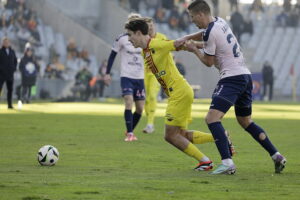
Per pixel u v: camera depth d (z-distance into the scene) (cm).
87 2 10006
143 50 2222
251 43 10719
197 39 2217
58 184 1814
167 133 2216
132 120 3316
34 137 3331
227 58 2119
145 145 3036
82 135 3491
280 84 10488
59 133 3581
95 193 1673
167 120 2205
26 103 7156
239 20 10212
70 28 9631
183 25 10281
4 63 5662
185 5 10850
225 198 1634
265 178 2009
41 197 1608
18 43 8825
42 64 8925
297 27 10956
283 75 10562
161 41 2183
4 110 5650
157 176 2022
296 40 10806
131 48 3400
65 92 8281
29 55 7212
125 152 2738
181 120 2198
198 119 4878
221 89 2119
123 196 1636
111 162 2402
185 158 2547
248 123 2209
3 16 8888
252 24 10712
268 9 11444
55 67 8469
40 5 9569
